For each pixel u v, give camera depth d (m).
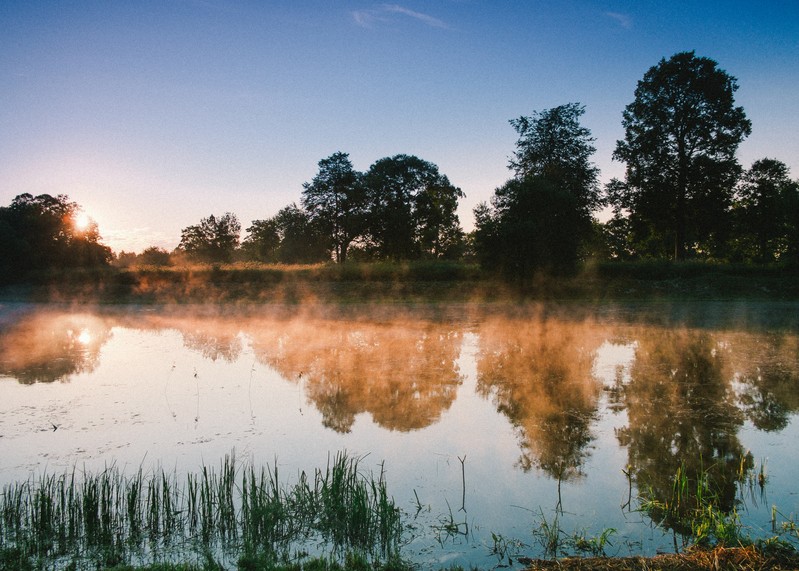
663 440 9.99
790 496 7.57
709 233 53.22
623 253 74.44
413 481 8.38
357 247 73.06
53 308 38.75
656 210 49.12
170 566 6.01
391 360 17.72
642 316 29.12
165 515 7.09
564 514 7.23
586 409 12.02
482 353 18.84
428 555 6.26
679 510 7.24
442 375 15.47
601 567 5.75
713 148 47.31
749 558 5.75
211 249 102.06
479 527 6.91
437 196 75.44
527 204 38.03
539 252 36.94
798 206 52.03
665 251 66.12
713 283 38.47
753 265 41.41
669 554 6.02
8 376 15.92
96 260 66.25
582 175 53.81
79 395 13.60
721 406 12.05
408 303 36.44
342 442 10.13
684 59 47.09
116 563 6.29
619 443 9.89
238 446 9.95
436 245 79.06
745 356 17.73
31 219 64.00
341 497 7.25
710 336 22.17
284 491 7.68
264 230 106.88
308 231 72.50
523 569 5.88
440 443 10.04
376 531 6.77
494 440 10.18
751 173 57.22
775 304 33.50
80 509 7.05
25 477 8.59
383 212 68.44
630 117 50.47
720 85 46.28
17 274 51.44
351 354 18.91
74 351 20.25
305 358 18.25
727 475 8.35
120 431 10.82
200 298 40.75
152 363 17.69
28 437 10.46
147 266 50.38
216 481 8.27
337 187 69.94
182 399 13.13
